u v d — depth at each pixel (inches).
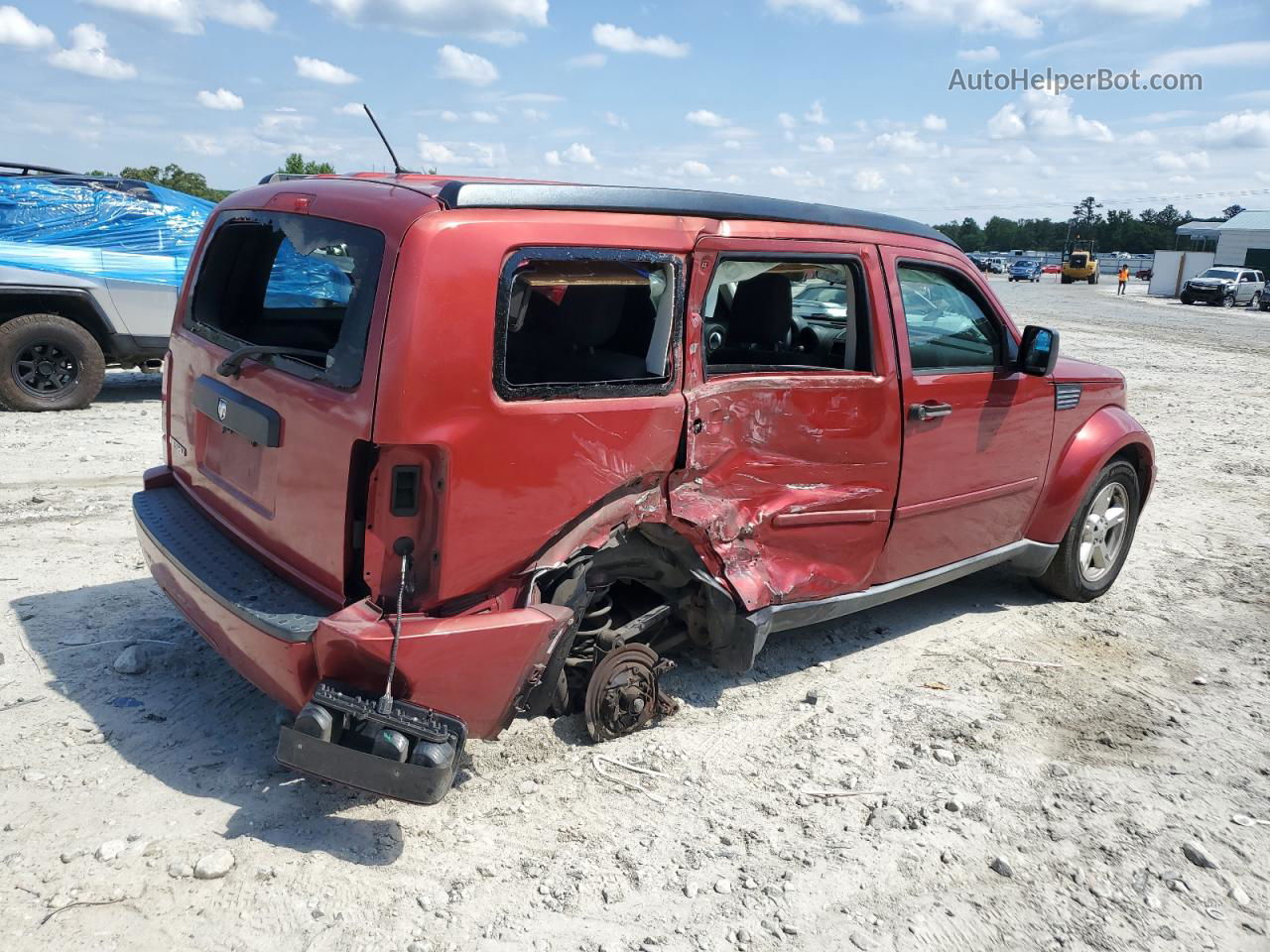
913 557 187.2
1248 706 182.1
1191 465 387.5
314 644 118.6
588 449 131.9
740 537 154.8
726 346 171.3
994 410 193.5
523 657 124.9
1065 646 205.6
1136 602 233.6
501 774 141.2
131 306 386.0
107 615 186.1
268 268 169.9
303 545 126.8
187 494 164.7
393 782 112.7
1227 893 128.6
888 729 164.4
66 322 375.9
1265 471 381.1
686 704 167.3
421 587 121.8
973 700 177.5
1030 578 240.5
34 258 368.5
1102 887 128.2
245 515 139.9
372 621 117.9
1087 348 853.8
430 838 126.3
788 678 181.2
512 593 129.2
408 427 115.4
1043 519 216.2
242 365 137.9
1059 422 212.5
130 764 137.9
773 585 159.2
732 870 125.6
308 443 123.8
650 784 142.2
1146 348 884.6
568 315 151.1
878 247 171.5
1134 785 152.6
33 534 231.1
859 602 176.9
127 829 123.3
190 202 405.7
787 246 154.7
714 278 156.9
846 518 169.9
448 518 120.4
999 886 127.0
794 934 115.4
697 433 145.5
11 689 156.3
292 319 174.9
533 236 124.3
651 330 149.0
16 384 371.9
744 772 148.0
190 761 139.6
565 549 131.6
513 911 114.7
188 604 138.6
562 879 120.8
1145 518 307.1
